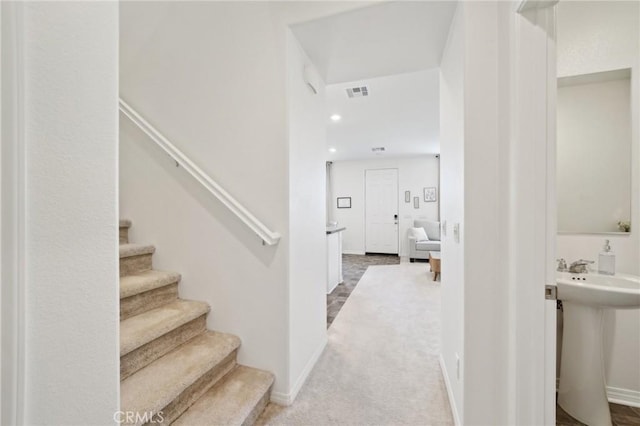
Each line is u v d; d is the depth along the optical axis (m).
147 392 1.23
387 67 2.14
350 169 7.85
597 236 1.74
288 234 1.70
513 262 1.21
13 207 0.44
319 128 2.25
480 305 1.29
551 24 1.13
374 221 7.68
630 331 1.67
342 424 1.51
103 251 0.58
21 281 0.44
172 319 1.59
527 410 1.18
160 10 1.97
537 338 1.16
